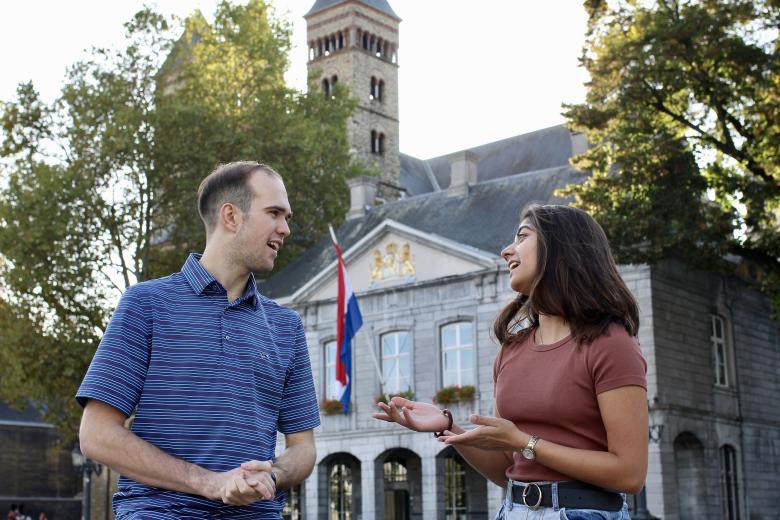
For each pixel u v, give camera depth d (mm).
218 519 4254
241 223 4629
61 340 37625
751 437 35188
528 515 3830
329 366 37594
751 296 36812
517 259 4078
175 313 4473
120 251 38562
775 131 26156
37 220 36969
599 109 27750
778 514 36250
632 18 27594
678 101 27609
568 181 36250
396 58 86250
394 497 39438
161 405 4340
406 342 35594
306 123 44469
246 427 4426
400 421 4059
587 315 3900
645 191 26844
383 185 76875
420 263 35438
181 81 41969
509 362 4078
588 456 3682
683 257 27344
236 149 40312
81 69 38812
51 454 56531
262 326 4699
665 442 30109
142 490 4242
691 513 31953
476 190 38719
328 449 36844
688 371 32156
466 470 36062
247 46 45781
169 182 39094
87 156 37969
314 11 85500
